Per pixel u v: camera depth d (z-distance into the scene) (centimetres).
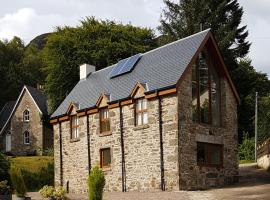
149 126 2838
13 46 8519
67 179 3441
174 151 2688
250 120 5544
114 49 5303
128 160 2952
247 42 5516
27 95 6109
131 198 2467
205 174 2833
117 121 3056
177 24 5506
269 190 2492
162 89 2766
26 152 5991
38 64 8212
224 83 3133
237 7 5538
